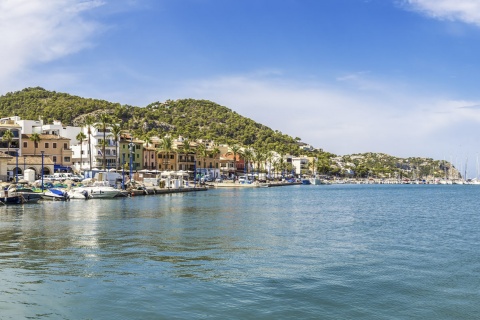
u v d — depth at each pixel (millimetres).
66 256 33312
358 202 110875
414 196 151875
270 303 22578
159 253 34969
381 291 25047
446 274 29062
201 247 38031
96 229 49031
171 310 21328
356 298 23734
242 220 61156
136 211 72188
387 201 117500
